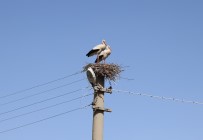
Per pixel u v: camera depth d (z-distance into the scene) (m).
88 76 16.30
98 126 15.62
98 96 15.95
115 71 16.95
